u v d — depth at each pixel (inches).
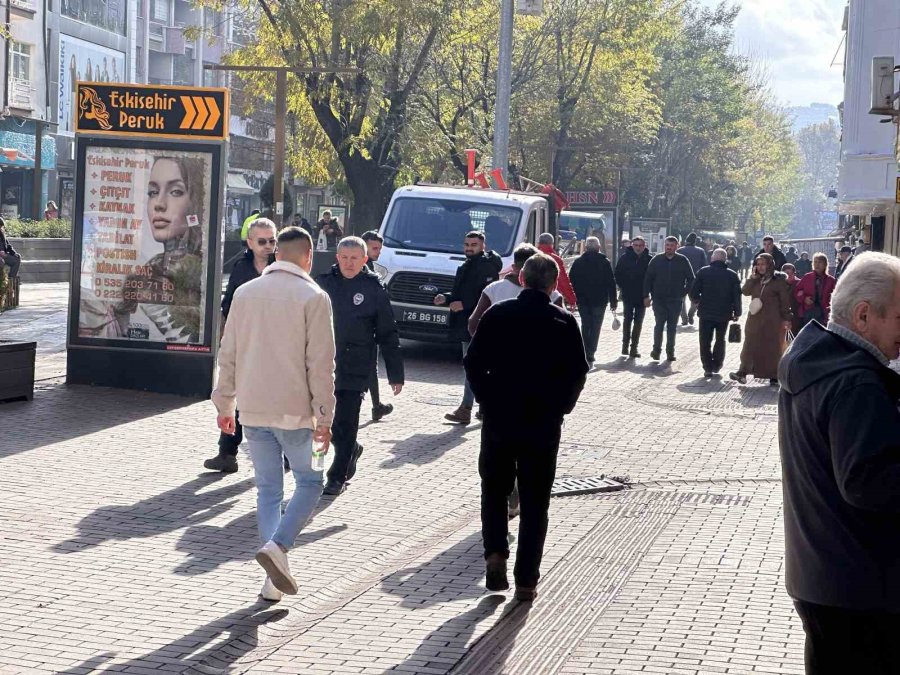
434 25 1210.6
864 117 1122.0
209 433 477.1
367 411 567.2
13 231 1467.8
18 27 1861.5
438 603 273.9
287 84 1204.5
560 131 1807.3
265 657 233.5
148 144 558.3
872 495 137.0
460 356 849.5
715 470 454.3
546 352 275.9
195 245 560.7
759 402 669.9
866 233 1606.8
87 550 303.4
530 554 276.2
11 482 372.5
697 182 2992.1
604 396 666.8
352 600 273.9
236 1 1272.1
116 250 565.9
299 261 271.0
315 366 265.1
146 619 253.0
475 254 564.4
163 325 565.3
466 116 1525.6
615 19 1724.9
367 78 1205.7
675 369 828.6
